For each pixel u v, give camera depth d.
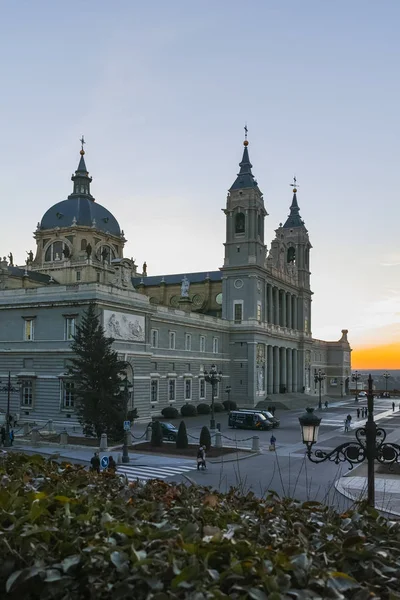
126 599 7.34
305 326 137.38
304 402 116.50
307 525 10.67
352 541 9.23
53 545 8.60
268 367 114.25
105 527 8.90
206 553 8.13
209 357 99.06
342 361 166.75
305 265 138.88
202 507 10.93
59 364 66.50
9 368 70.25
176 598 6.93
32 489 11.19
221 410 93.81
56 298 66.88
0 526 8.91
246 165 110.44
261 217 111.25
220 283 124.25
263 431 68.25
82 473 14.30
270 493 13.30
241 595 7.39
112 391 54.78
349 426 70.00
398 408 112.56
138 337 72.31
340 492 33.91
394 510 29.50
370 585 8.06
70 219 115.31
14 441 52.78
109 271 109.56
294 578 7.92
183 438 51.44
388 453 16.83
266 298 115.69
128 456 46.66
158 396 83.12
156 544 8.56
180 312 90.38
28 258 114.94
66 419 65.06
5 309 70.94
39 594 7.52
